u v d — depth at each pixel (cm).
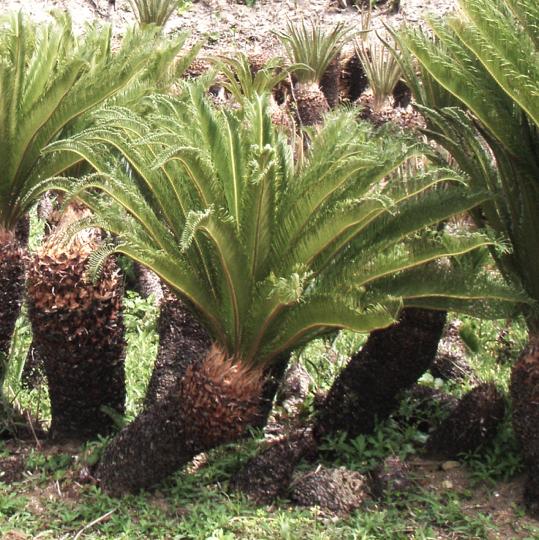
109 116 542
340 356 754
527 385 513
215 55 1280
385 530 505
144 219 502
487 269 650
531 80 475
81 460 560
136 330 832
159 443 522
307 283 520
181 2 1592
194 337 649
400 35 530
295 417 659
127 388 686
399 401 632
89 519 515
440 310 558
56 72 681
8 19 707
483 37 478
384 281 516
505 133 508
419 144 519
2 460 559
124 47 680
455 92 504
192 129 520
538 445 516
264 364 514
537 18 495
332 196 516
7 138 608
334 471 553
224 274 486
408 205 510
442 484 568
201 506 521
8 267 626
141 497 532
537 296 548
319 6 1600
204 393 501
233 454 589
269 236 497
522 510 533
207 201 496
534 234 536
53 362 571
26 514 513
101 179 520
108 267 575
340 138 526
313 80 1279
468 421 589
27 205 642
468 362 766
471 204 505
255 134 512
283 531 493
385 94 1234
